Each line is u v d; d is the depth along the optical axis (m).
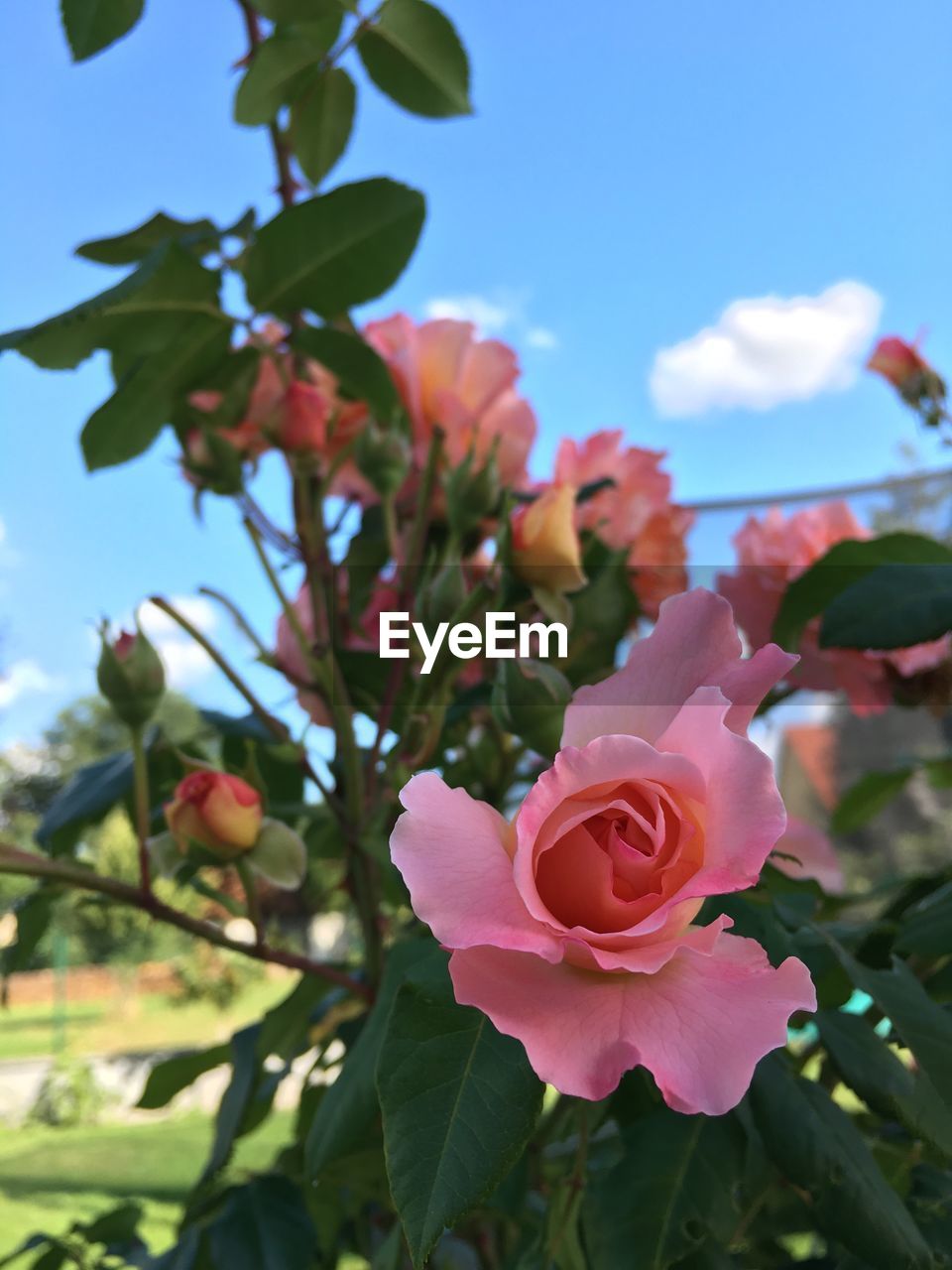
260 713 0.31
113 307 0.30
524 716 0.21
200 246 0.34
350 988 0.29
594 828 0.16
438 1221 0.16
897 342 0.48
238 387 0.35
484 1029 0.17
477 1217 0.30
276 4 0.33
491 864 0.16
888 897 0.37
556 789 0.16
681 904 0.16
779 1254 0.34
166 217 0.33
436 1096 0.17
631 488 0.37
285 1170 0.35
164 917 0.27
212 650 0.30
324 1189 0.32
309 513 0.34
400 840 0.15
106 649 0.27
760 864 0.15
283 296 0.33
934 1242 0.24
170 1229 1.57
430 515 0.34
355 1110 0.22
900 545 0.29
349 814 0.30
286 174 0.37
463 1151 0.16
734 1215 0.23
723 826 0.15
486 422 0.35
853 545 0.29
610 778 0.16
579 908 0.16
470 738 0.37
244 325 0.33
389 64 0.36
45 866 0.26
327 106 0.37
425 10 0.34
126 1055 3.55
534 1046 0.14
